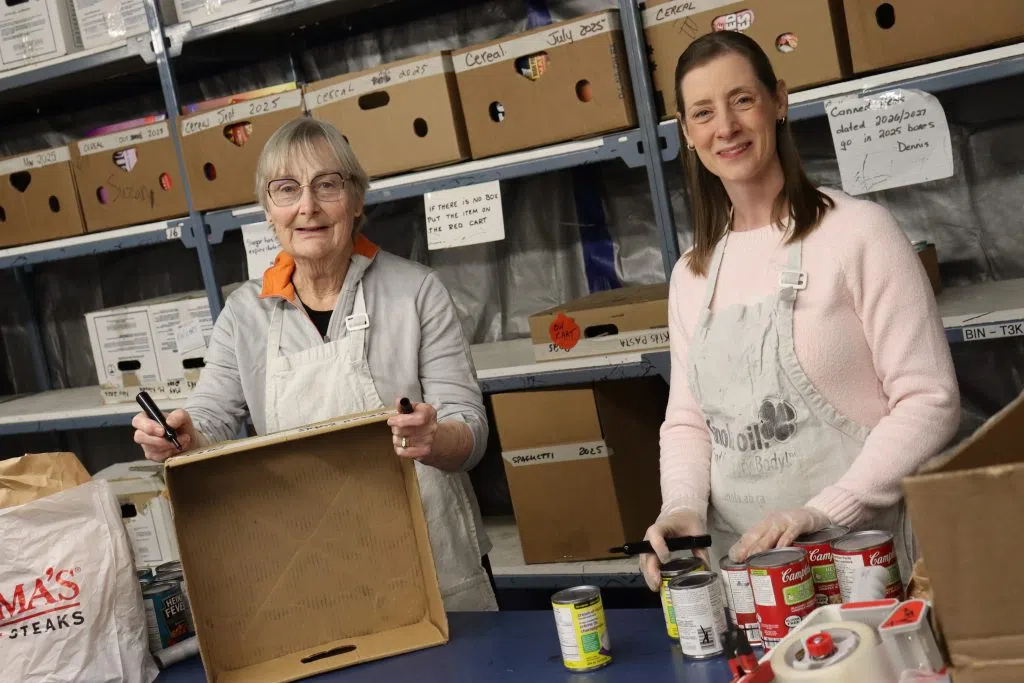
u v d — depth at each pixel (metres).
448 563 2.05
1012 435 1.03
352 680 1.52
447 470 1.87
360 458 1.64
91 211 3.22
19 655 1.58
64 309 3.96
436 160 2.71
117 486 3.07
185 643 1.72
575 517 2.70
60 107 3.78
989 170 2.69
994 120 2.66
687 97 1.65
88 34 3.15
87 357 3.96
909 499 0.89
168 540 3.05
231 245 3.64
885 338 1.58
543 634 1.60
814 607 1.30
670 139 2.47
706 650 1.37
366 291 1.98
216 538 1.60
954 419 1.55
